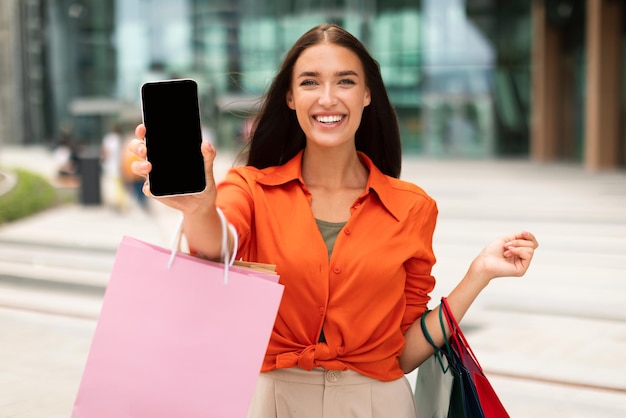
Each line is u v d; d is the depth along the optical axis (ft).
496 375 16.22
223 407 5.74
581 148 91.76
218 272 5.78
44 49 139.74
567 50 94.17
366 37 112.37
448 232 35.40
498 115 107.76
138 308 5.79
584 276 26.18
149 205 44.16
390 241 6.91
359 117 7.02
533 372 16.39
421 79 110.22
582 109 90.53
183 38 129.59
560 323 20.31
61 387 15.19
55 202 51.93
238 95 121.39
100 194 51.83
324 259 6.74
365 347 6.82
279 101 7.43
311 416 6.87
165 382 5.76
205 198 5.68
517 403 14.60
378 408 6.95
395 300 6.92
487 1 106.52
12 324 20.20
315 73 6.86
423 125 110.73
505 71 106.93
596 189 54.34
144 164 5.47
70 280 26.03
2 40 138.62
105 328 5.80
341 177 7.25
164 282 5.78
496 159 104.37
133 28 132.67
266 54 123.95
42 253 31.76
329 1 117.39
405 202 7.07
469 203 46.24
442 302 7.25
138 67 133.08
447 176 69.31
